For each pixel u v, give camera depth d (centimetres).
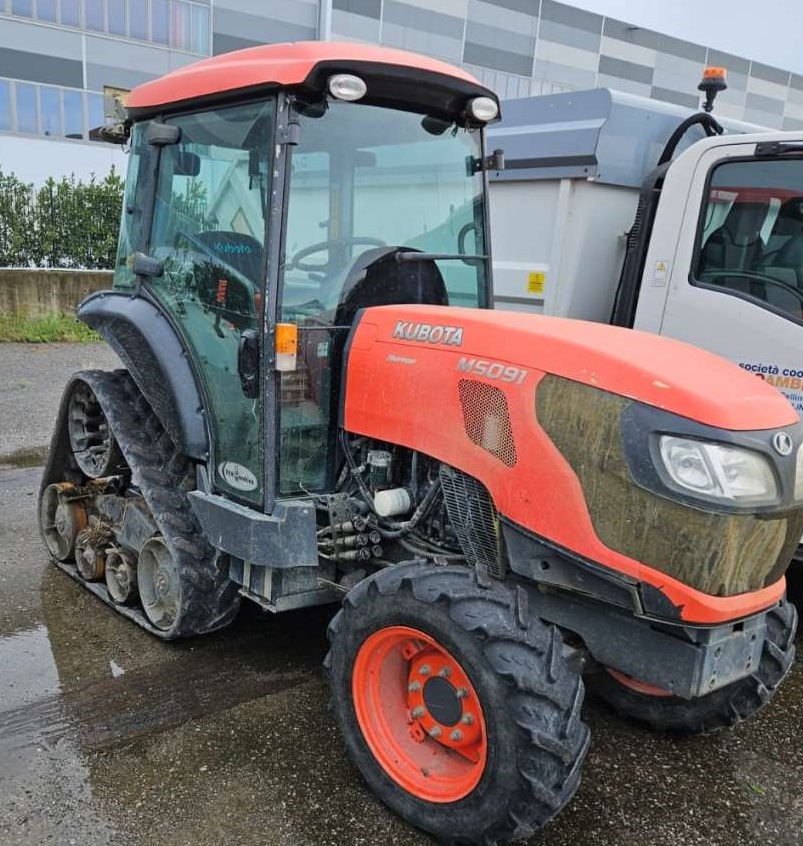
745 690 273
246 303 289
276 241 271
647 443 216
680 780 276
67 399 411
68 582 418
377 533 286
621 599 225
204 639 362
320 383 293
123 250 369
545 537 233
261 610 393
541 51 2181
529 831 215
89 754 274
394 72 277
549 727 211
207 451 324
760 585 229
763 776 280
